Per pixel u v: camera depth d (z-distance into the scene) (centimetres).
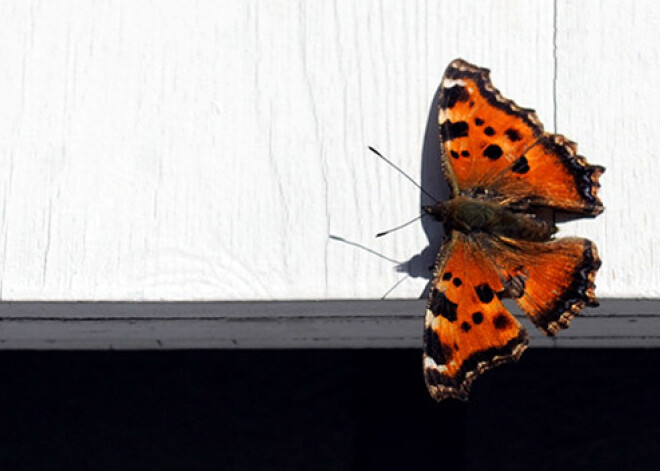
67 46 59
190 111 59
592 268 57
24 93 59
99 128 59
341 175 58
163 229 58
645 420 62
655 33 59
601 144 58
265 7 59
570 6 59
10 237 58
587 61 59
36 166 59
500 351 57
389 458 62
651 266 58
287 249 58
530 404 62
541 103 59
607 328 60
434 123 58
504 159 58
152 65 59
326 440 63
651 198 58
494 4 59
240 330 61
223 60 59
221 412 63
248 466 63
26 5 59
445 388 57
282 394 63
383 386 63
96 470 63
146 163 59
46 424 63
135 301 58
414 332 61
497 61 59
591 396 62
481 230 57
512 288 57
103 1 59
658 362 63
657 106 58
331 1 59
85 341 62
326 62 59
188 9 59
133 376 63
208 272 58
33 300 58
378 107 59
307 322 60
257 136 59
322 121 59
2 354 63
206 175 59
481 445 62
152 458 63
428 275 58
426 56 59
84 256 58
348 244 58
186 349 63
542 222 57
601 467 62
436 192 58
